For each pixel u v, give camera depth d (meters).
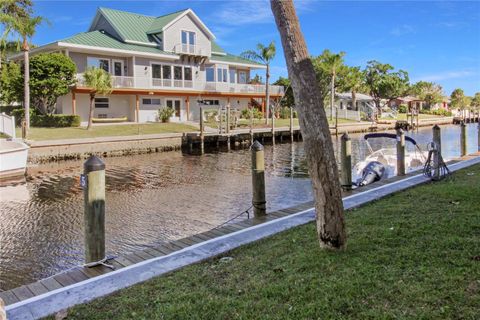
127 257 4.74
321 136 4.07
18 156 14.81
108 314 3.27
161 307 3.28
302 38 3.99
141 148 22.89
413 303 2.96
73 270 4.39
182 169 17.11
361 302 3.04
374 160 12.91
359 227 5.07
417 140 30.45
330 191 4.15
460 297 2.97
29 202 11.01
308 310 2.99
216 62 36.41
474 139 28.84
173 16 34.06
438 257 3.78
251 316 2.99
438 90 78.12
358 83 52.97
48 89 25.72
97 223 4.48
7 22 21.53
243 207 10.09
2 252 7.04
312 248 4.41
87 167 4.43
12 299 3.69
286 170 16.38
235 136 27.50
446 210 5.64
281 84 47.59
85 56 28.94
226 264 4.27
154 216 9.39
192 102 34.91
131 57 30.77
